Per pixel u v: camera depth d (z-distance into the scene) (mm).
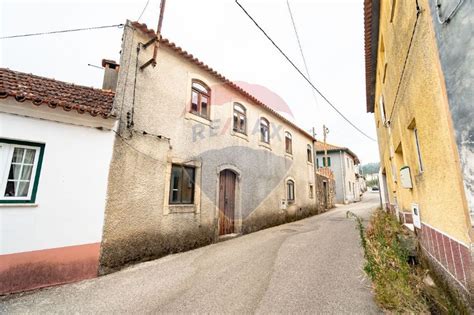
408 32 3414
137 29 5879
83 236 4395
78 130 4590
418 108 3344
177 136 6484
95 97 5430
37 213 4012
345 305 3055
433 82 2666
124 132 5215
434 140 2873
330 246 6141
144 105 5738
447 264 2863
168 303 3330
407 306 2807
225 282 4020
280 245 6508
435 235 3309
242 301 3305
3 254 3680
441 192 2879
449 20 2158
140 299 3482
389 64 5332
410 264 4316
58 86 5230
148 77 5930
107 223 4715
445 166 2633
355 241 6594
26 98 3924
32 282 3850
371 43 7438
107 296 3611
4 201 3830
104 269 4555
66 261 4172
